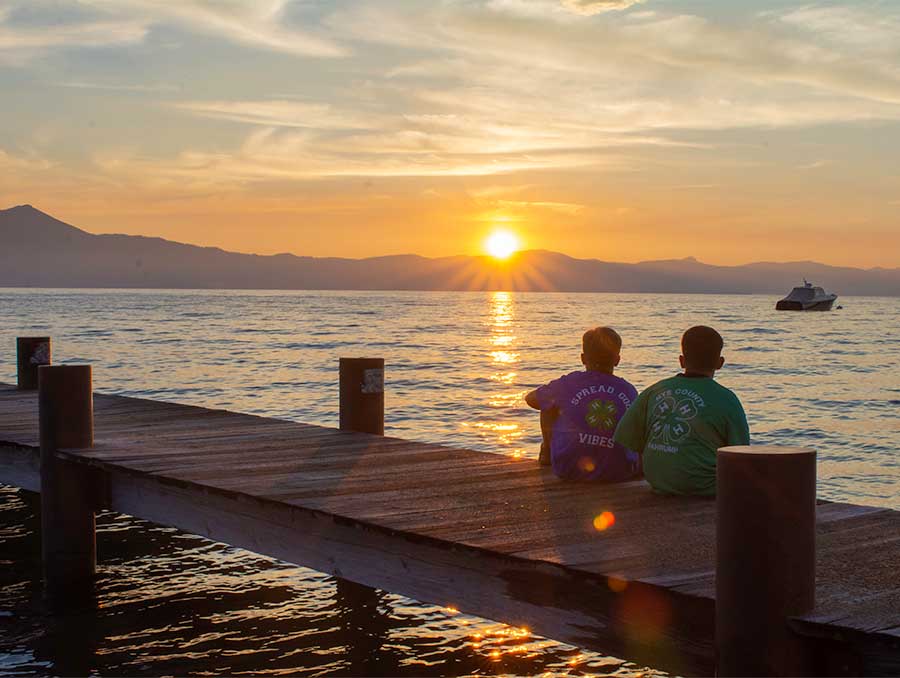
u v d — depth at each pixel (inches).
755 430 841.5
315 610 294.4
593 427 254.2
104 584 316.8
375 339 2285.9
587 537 194.5
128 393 1067.9
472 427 802.2
